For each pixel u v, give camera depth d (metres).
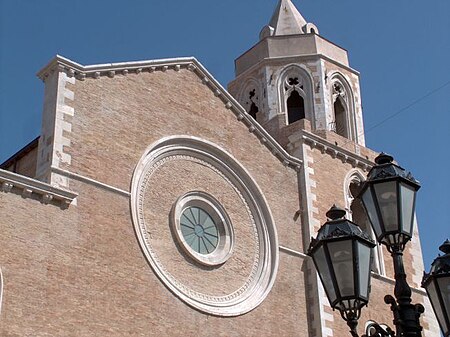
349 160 39.22
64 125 28.34
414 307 13.68
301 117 41.94
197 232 31.81
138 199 29.53
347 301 13.55
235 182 33.94
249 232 33.34
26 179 25.81
